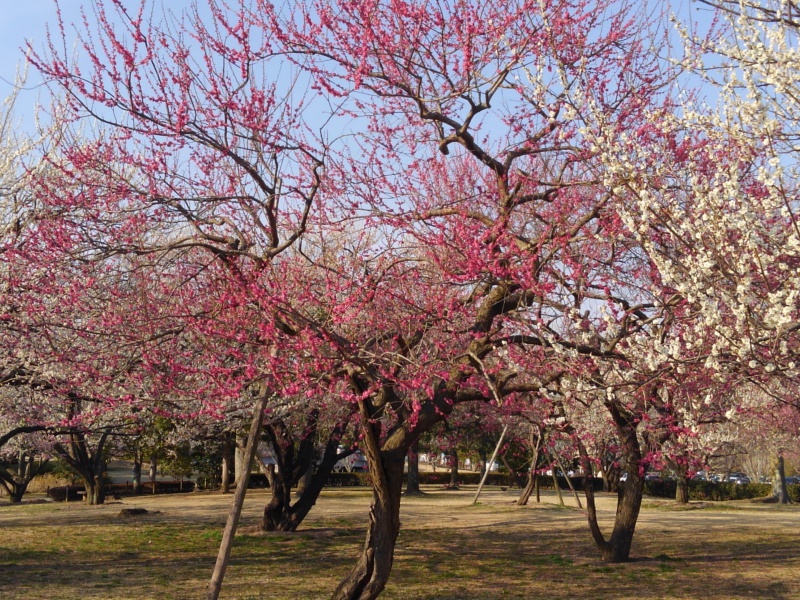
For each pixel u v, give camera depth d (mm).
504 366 9953
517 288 9367
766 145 7035
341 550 16953
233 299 8469
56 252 9109
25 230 11797
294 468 20266
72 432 14727
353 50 9227
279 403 14742
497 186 9945
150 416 14164
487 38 9344
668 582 13523
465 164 11906
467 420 22203
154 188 8719
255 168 9258
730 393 10195
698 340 7117
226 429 16453
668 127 8383
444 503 31562
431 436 30094
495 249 9000
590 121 8461
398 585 13156
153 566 14766
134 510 23875
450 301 9125
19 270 10953
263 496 33656
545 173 10930
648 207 7152
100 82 8250
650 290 8367
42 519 23047
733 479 58688
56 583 12852
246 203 8836
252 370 8422
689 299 6688
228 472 35875
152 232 10336
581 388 7852
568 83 8016
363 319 9727
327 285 9062
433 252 9344
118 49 8102
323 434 22188
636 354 7816
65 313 10609
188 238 8594
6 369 12336
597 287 9289
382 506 9430
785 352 6484
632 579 13797
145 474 56750
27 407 14594
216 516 23859
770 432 23406
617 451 17484
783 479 37688
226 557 8344
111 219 8758
